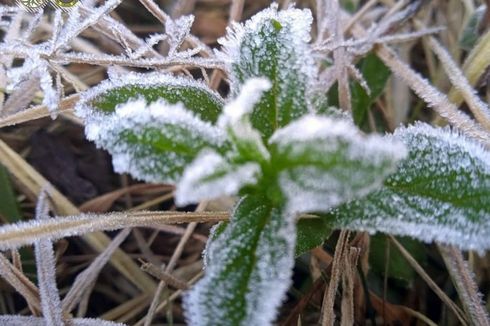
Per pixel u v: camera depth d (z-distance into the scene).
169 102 0.12
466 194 0.10
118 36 0.16
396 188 0.11
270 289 0.10
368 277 0.16
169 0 0.21
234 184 0.09
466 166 0.11
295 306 0.16
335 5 0.18
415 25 0.19
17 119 0.15
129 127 0.10
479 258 0.16
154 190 0.18
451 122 0.15
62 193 0.18
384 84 0.18
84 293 0.16
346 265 0.14
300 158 0.09
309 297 0.15
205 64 0.15
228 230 0.10
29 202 0.18
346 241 0.14
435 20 0.20
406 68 0.17
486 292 0.16
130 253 0.18
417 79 0.16
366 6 0.19
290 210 0.09
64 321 0.14
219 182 0.09
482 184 0.10
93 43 0.19
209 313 0.10
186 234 0.16
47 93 0.13
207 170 0.09
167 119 0.10
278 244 0.10
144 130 0.10
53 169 0.18
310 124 0.09
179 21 0.16
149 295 0.17
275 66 0.11
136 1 0.21
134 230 0.17
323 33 0.18
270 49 0.11
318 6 0.18
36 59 0.14
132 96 0.12
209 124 0.10
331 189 0.09
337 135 0.09
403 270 0.16
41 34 0.18
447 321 0.16
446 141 0.11
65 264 0.17
